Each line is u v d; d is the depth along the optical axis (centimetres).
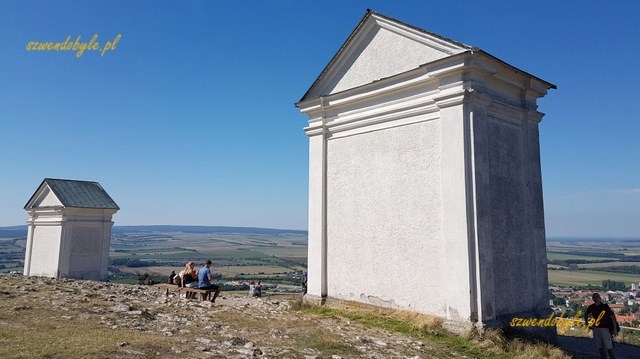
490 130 1198
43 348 643
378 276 1284
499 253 1156
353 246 1366
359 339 948
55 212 2575
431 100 1198
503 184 1204
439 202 1155
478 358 911
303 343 862
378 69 1374
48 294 1238
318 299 1409
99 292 1448
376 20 1382
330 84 1514
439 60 1152
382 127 1327
